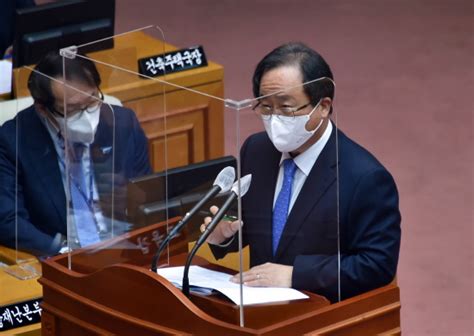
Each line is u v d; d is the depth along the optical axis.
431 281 22.30
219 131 13.29
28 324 14.98
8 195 16.44
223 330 11.19
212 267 12.08
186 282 11.74
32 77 15.16
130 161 12.91
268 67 12.56
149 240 12.60
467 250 23.36
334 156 12.03
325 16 35.84
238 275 11.76
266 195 11.83
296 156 11.99
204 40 34.03
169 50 20.84
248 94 30.38
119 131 12.87
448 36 34.28
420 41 33.94
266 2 36.94
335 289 12.19
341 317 11.77
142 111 12.92
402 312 21.28
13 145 16.25
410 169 26.59
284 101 11.63
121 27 34.84
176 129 13.14
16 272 15.94
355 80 31.28
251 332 11.05
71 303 12.59
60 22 17.89
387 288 12.19
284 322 11.33
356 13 36.06
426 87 30.86
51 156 15.79
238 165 11.23
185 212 12.27
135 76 12.83
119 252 12.80
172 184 12.30
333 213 11.95
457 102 29.98
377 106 29.75
